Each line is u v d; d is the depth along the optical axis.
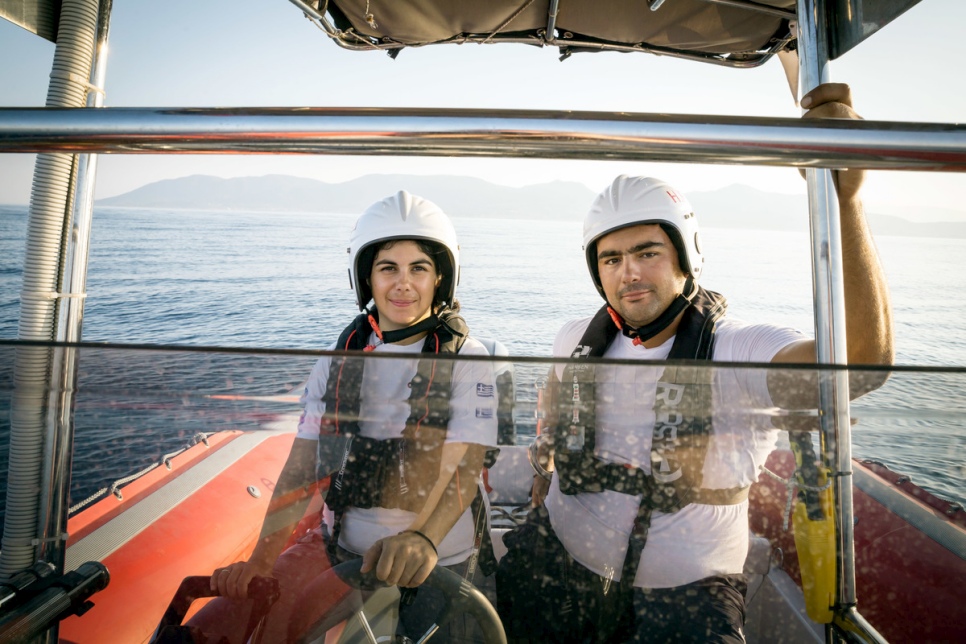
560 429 0.74
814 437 0.72
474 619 0.80
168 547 0.78
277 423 0.75
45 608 0.77
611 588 0.79
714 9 2.37
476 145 0.81
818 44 1.51
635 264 1.87
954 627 0.72
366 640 0.80
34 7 1.40
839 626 0.75
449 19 2.58
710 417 0.73
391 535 0.77
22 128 0.82
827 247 1.37
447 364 0.73
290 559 0.78
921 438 0.72
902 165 0.82
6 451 0.77
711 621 0.76
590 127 0.80
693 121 0.81
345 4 2.47
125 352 0.76
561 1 2.41
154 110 0.82
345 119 0.81
